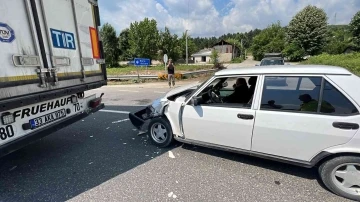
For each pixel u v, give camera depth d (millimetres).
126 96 9820
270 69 2971
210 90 3482
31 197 2668
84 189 2799
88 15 3986
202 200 2533
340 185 2525
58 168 3365
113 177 3064
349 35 36344
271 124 2807
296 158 2740
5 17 2393
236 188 2742
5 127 2584
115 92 11242
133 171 3211
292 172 3080
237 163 3375
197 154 3721
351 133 2377
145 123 4414
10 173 3258
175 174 3100
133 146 4145
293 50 40062
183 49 52781
